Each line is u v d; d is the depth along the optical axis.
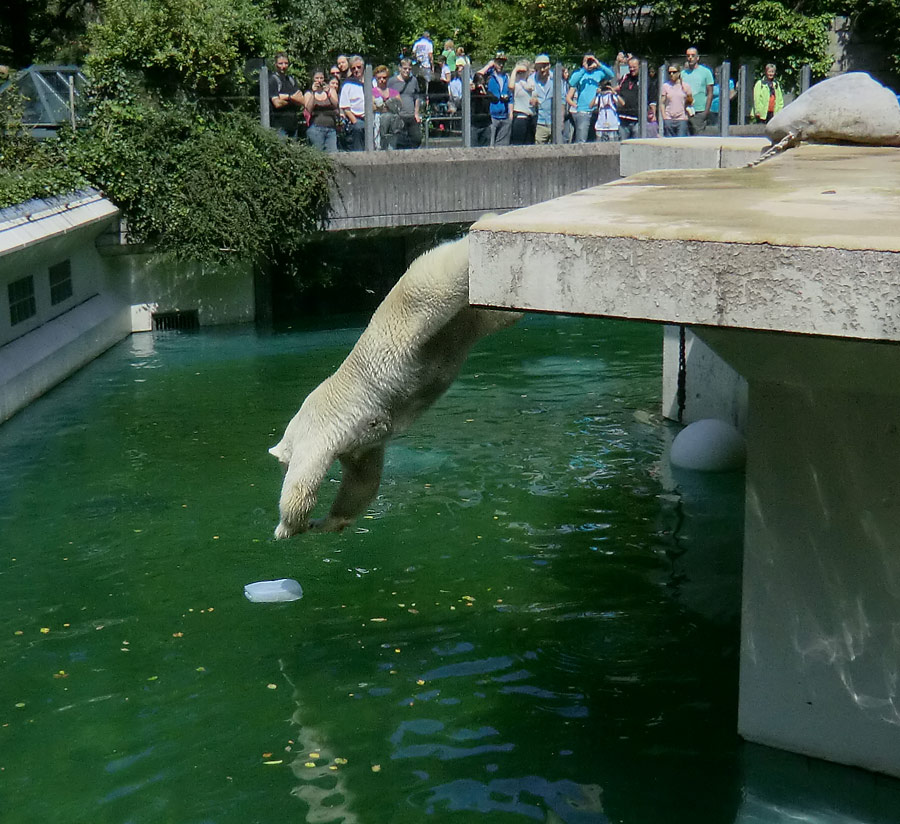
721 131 20.86
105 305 16.64
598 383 13.96
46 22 24.97
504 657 6.84
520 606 7.57
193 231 16.89
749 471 5.34
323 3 24.88
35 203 14.27
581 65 21.92
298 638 7.15
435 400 4.65
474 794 5.39
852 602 5.21
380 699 6.34
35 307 14.20
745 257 3.50
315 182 17.72
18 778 5.62
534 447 11.30
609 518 9.30
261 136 17.28
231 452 11.23
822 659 5.38
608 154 20.14
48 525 9.26
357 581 8.03
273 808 5.31
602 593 7.80
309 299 20.17
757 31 26.22
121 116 16.58
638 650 6.92
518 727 6.01
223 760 5.75
